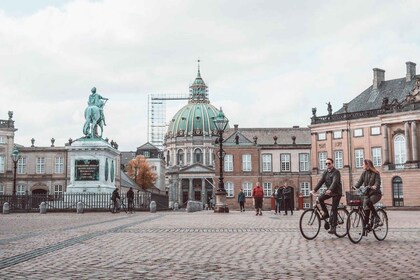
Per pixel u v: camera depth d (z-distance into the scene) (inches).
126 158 6948.8
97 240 601.6
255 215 1421.0
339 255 450.9
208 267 385.1
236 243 556.4
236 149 3690.9
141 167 5625.0
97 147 1626.5
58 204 1648.6
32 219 1138.7
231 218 1192.2
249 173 3661.4
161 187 6732.3
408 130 2824.8
